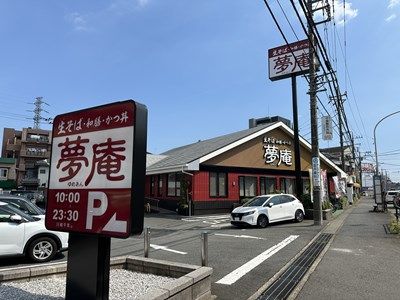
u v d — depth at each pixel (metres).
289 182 29.03
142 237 13.49
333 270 8.13
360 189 73.38
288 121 34.16
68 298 4.43
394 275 7.65
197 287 5.50
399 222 16.03
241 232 14.77
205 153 23.86
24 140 62.97
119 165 4.23
